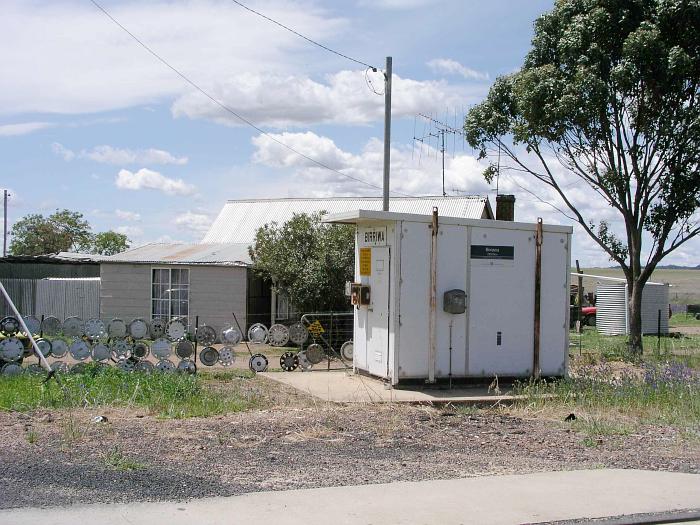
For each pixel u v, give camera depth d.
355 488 7.61
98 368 15.62
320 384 15.21
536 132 24.44
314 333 20.58
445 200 34.28
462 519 6.75
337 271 25.19
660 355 24.06
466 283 15.23
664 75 22.61
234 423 11.11
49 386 13.51
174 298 28.02
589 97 22.80
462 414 12.81
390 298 14.86
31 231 63.06
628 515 7.08
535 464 9.20
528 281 15.84
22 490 7.12
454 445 10.32
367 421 11.74
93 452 8.82
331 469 8.53
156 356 16.61
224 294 27.50
